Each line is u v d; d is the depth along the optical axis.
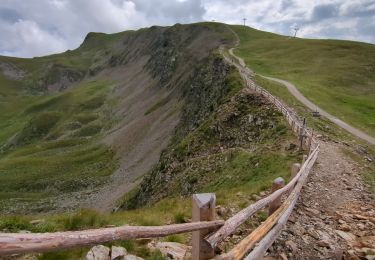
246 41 164.12
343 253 10.19
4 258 6.99
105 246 7.76
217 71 81.06
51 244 2.99
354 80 78.81
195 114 79.81
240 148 31.92
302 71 85.38
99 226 9.98
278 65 93.06
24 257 7.17
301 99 49.12
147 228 4.48
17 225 9.08
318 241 10.69
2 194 107.94
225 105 45.38
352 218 13.20
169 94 163.88
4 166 133.50
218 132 41.00
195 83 108.69
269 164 23.77
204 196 6.01
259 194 15.20
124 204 63.12
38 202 101.50
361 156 25.58
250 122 37.19
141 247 8.27
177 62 194.00
